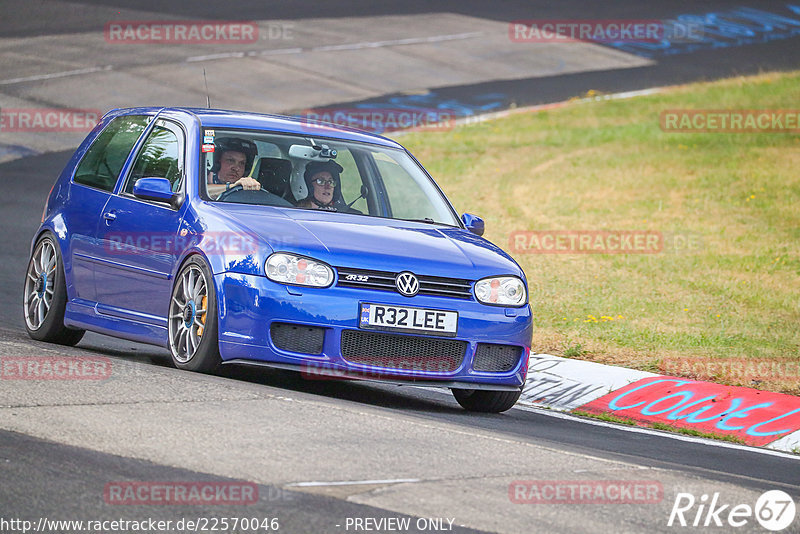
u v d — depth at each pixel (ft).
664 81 341.21
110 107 284.41
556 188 227.81
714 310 136.67
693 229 193.36
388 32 395.34
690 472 62.75
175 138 89.45
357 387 90.22
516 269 83.66
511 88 331.98
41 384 65.72
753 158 248.93
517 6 448.24
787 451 83.92
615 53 380.78
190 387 67.92
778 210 206.39
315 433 59.41
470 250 83.56
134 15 395.55
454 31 402.72
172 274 81.51
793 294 147.74
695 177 234.58
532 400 97.86
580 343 113.91
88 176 96.68
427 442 60.29
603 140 272.31
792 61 365.61
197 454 53.67
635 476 57.82
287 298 74.69
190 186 84.02
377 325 76.02
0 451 51.83
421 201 93.04
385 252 78.43
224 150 86.69
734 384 100.42
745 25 426.92
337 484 50.65
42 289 96.58
